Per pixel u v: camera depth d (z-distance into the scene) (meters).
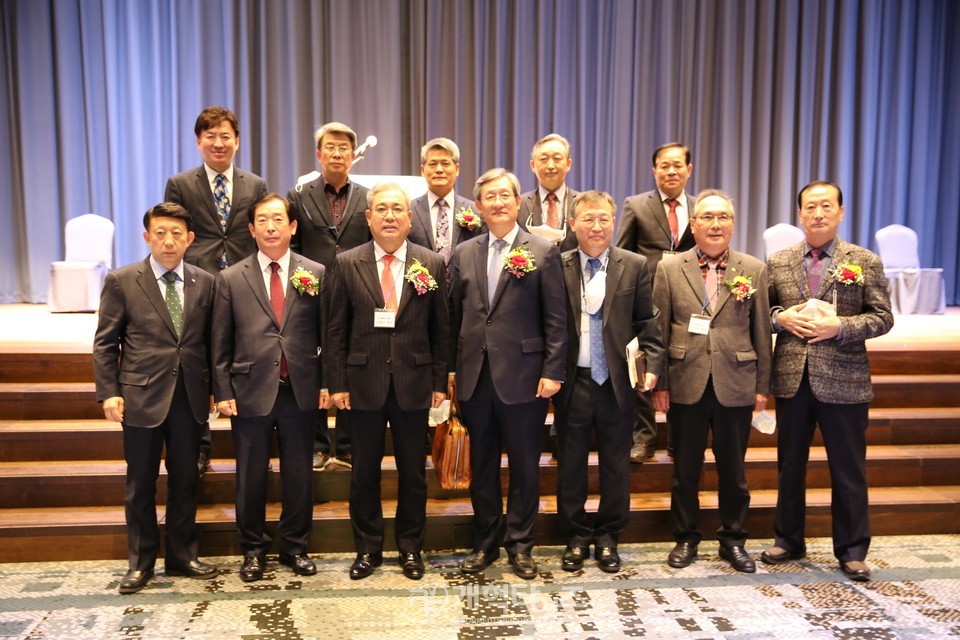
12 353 3.99
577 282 3.09
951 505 3.50
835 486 3.07
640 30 7.82
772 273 3.16
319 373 3.04
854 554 3.05
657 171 3.74
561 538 3.38
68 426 3.67
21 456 3.58
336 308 2.98
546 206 3.80
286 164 7.64
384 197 2.93
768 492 3.66
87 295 6.70
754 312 3.08
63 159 7.62
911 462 3.74
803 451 3.10
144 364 2.88
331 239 3.50
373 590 2.89
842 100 8.12
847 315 3.01
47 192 7.71
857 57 8.18
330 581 2.97
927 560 3.19
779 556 3.15
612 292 3.04
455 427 3.07
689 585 2.94
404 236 3.01
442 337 3.04
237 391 2.92
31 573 3.05
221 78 7.54
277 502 3.50
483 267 3.01
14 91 7.61
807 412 3.06
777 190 8.21
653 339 3.06
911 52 8.33
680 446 3.13
